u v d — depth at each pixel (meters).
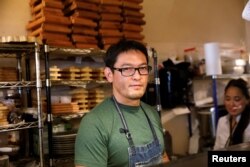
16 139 2.20
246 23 4.31
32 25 2.26
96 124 1.16
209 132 3.27
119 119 1.22
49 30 2.16
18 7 2.38
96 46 2.39
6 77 2.08
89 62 2.68
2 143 2.19
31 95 2.34
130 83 1.19
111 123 1.19
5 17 2.32
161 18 3.32
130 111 1.27
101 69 2.40
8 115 1.93
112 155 1.17
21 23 2.38
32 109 2.06
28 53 2.23
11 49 2.06
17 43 1.90
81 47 2.29
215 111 3.23
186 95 3.18
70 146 2.13
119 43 1.23
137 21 2.66
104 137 1.15
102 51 2.33
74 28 2.28
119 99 1.25
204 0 3.81
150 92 2.71
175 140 3.29
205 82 3.59
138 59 1.19
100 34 2.43
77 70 2.27
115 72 1.21
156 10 3.29
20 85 1.95
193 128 3.43
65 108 2.21
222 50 3.57
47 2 2.17
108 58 1.23
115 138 1.17
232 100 2.26
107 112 1.21
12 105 2.04
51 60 2.48
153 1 3.27
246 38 4.31
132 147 1.19
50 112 2.06
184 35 3.53
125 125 1.22
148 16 3.21
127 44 1.21
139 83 1.20
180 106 3.19
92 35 2.39
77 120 2.54
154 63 2.63
